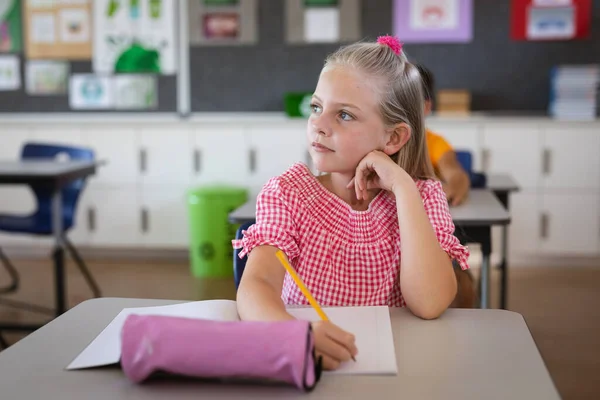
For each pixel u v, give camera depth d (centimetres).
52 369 91
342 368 90
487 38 470
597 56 465
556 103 447
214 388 85
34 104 498
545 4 464
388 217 130
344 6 473
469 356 95
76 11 489
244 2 478
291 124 452
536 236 449
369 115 124
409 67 132
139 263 470
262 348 82
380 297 128
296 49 478
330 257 127
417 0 470
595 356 295
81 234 472
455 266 221
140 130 462
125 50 488
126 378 88
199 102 487
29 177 314
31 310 364
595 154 440
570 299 383
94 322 109
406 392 83
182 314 105
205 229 430
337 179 132
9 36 495
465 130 446
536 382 86
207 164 460
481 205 247
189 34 482
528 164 445
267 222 125
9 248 490
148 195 466
